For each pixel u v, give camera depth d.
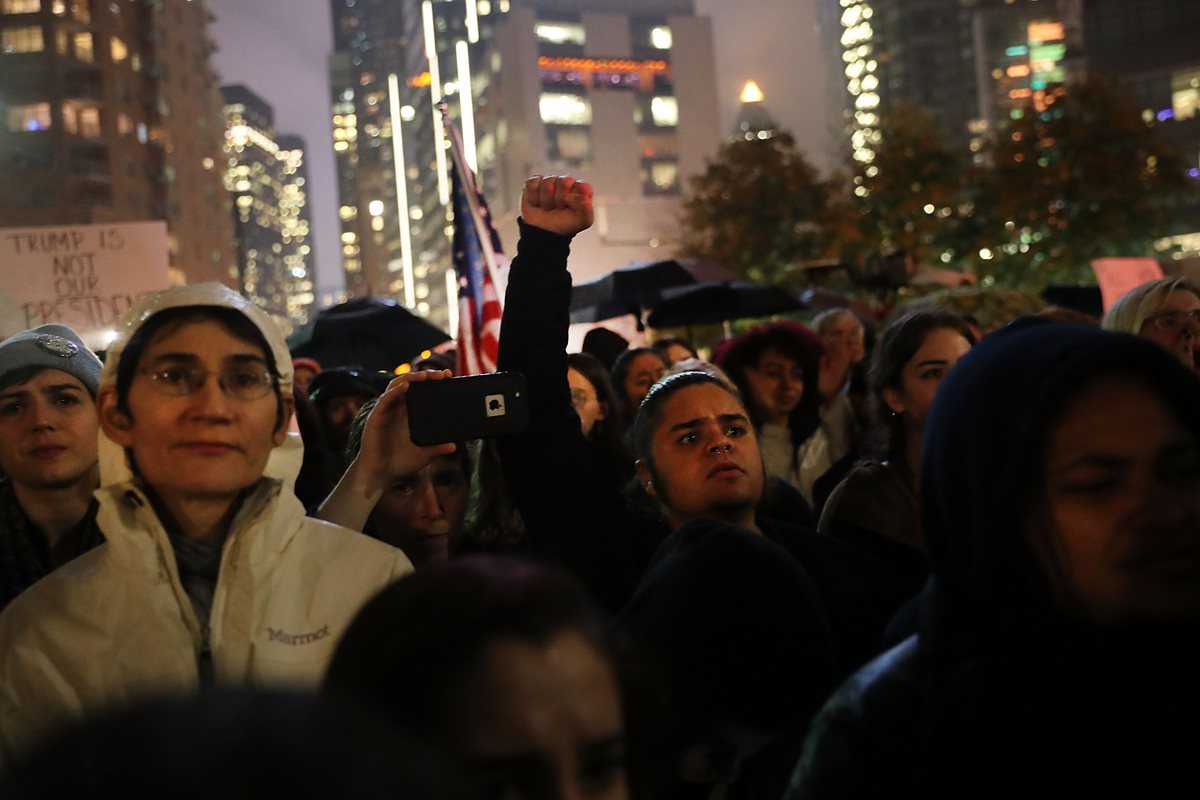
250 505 2.19
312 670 2.16
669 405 2.94
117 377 2.19
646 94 100.06
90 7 66.75
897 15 117.12
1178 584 1.33
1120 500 1.34
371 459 2.83
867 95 123.44
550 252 3.09
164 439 2.14
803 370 5.66
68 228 7.31
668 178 99.81
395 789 0.53
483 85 107.12
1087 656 1.38
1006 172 43.50
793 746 2.13
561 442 3.02
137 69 71.81
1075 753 1.36
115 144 67.81
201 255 80.75
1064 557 1.37
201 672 2.13
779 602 2.16
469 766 1.12
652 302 11.16
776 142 48.12
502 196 101.50
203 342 2.16
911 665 1.52
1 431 3.19
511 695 1.14
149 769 0.49
